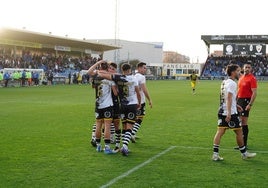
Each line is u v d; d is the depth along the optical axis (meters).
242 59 79.31
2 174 7.28
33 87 39.78
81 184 6.73
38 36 48.56
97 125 9.34
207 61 80.94
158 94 31.41
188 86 46.84
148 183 6.84
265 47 74.25
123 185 6.71
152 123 14.30
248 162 8.51
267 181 7.07
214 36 77.19
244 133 9.95
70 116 15.98
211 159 8.73
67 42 56.28
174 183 6.87
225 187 6.69
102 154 9.05
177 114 17.22
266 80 73.81
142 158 8.73
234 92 8.43
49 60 53.41
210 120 15.24
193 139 11.11
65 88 38.22
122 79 9.08
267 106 21.89
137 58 97.88
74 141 10.55
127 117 9.12
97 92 9.21
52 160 8.39
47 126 13.20
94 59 65.56
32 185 6.65
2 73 39.69
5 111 17.56
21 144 10.05
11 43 46.78
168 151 9.51
